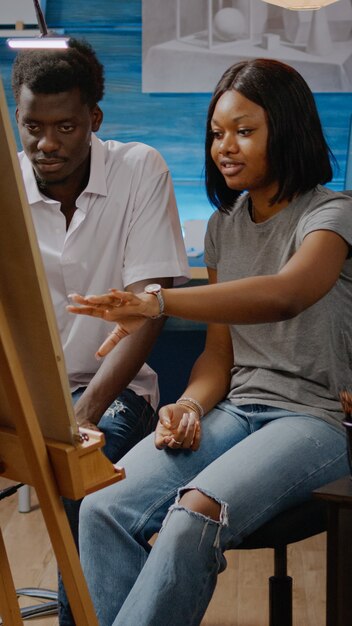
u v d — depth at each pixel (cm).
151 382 223
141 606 155
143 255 210
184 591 155
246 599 243
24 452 124
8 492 180
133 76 365
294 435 173
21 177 112
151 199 213
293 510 169
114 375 199
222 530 160
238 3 357
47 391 122
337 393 182
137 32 362
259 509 164
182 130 367
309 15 355
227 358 202
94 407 198
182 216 372
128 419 211
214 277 205
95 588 175
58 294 216
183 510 160
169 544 157
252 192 190
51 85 191
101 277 214
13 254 117
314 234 172
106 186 212
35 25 357
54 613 234
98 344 214
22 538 285
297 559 268
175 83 363
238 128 183
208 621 230
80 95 195
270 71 183
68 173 200
